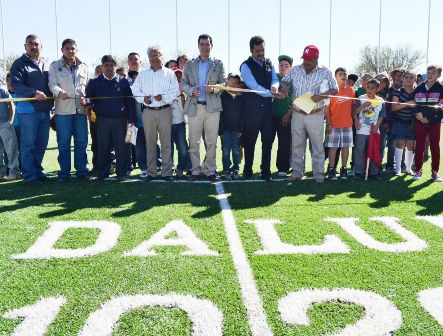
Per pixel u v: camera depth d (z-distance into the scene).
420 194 6.01
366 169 7.02
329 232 4.39
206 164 7.03
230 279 3.35
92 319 2.80
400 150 7.53
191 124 6.77
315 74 6.43
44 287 3.23
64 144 6.78
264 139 6.77
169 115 6.70
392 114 7.57
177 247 3.99
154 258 3.75
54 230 4.43
